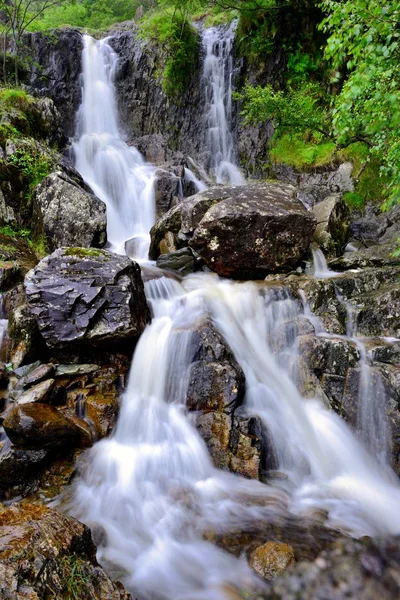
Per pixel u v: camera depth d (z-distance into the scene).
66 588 2.71
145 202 13.53
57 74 17.39
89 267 6.64
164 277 8.27
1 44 16.48
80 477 5.09
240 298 7.46
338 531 4.38
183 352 6.23
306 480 5.46
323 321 7.24
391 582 1.29
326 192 13.79
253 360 6.65
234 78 18.05
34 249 9.34
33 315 6.24
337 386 6.42
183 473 5.29
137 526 4.48
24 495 4.85
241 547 4.10
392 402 6.02
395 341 6.85
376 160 13.46
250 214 8.23
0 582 2.47
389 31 5.52
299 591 1.38
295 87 16.98
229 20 19.80
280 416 6.01
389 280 7.95
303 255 8.86
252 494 4.95
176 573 3.85
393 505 5.15
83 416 5.67
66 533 3.11
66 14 26.67
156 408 5.95
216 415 5.68
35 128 12.65
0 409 5.55
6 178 9.96
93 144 15.16
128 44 19.25
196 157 17.97
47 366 6.04
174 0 17.84
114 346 6.46
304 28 16.61
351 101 6.42
